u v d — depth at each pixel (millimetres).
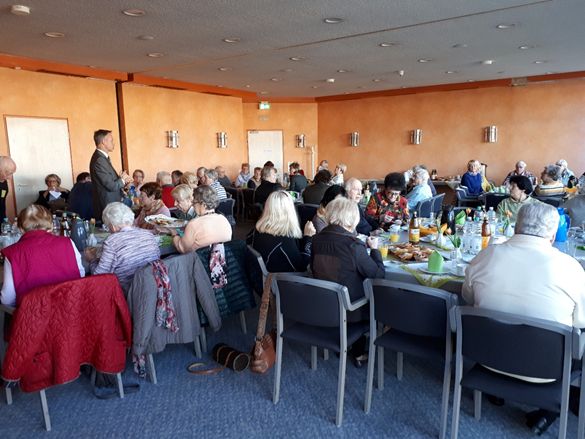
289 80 8953
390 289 2131
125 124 8367
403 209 4082
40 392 2264
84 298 2254
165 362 2977
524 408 2361
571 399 2242
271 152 12102
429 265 2518
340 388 2248
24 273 2322
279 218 3014
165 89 9086
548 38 5785
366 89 10562
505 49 6441
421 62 7340
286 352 3076
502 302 1863
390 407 2414
